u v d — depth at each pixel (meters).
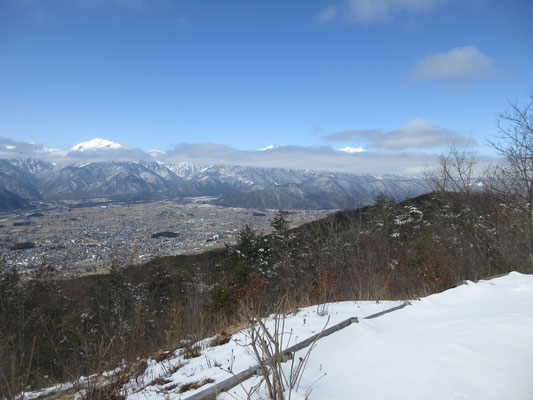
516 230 9.62
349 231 14.77
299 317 5.17
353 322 3.69
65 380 4.36
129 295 12.25
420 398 2.04
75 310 10.27
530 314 3.60
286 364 2.75
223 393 2.32
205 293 9.86
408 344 3.00
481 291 5.18
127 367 3.94
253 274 7.35
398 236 15.22
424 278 8.26
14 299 9.26
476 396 2.05
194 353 4.29
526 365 2.46
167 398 2.86
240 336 4.61
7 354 3.62
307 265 14.24
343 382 2.33
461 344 2.85
